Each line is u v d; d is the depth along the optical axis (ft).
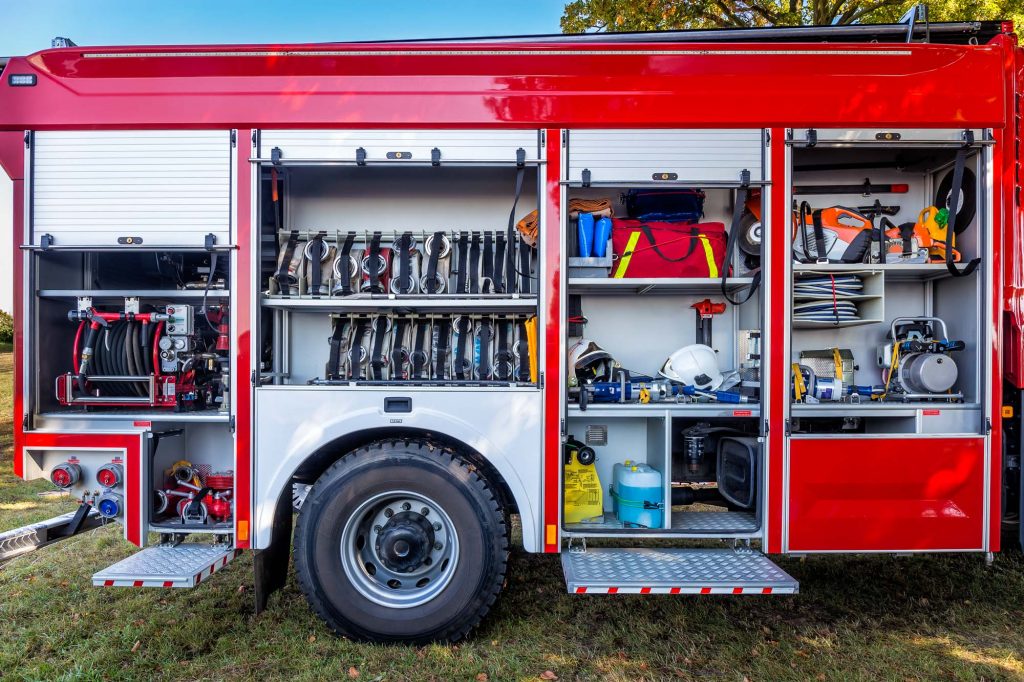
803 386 8.66
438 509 7.98
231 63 7.98
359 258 8.93
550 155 7.94
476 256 8.79
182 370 8.41
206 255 9.41
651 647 7.88
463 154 7.93
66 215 7.97
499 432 7.98
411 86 7.95
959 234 9.00
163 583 7.47
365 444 8.48
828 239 9.16
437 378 8.77
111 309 8.90
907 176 9.89
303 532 7.92
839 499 8.00
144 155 7.97
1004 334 8.32
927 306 9.67
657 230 8.86
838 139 7.93
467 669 7.34
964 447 8.02
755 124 7.94
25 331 8.06
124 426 8.21
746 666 7.41
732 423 9.34
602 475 9.37
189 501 8.50
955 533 7.97
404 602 7.90
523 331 8.88
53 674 7.18
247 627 8.32
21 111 7.98
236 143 7.94
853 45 8.00
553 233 7.95
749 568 7.81
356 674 7.21
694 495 9.35
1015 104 8.21
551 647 7.88
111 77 7.98
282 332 9.52
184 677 7.16
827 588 9.62
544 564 10.74
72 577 9.93
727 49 7.99
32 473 8.12
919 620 8.55
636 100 7.95
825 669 7.29
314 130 7.94
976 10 20.89
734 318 9.80
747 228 9.35
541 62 7.98
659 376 9.64
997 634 8.12
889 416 8.42
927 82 8.00
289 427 8.00
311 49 7.95
